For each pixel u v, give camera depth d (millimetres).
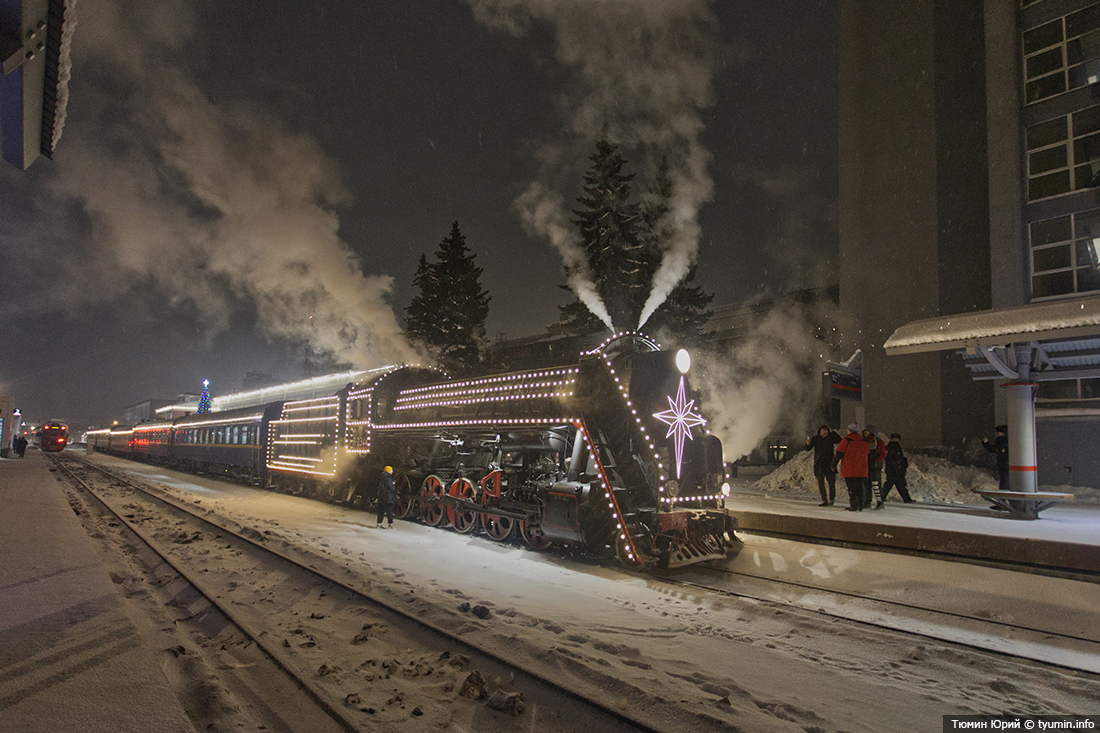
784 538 10039
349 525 12414
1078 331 10852
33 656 4324
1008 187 19062
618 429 9195
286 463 19531
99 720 3344
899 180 24266
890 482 13914
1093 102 17734
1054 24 18703
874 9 25594
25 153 4715
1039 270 18531
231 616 5891
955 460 20766
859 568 8102
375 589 6746
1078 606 6414
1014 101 19141
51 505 13656
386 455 14766
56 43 4000
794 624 6105
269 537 10266
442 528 12016
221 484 23688
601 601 6883
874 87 25312
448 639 5215
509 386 10984
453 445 12219
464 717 3896
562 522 8898
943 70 23391
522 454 10758
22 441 42969
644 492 8891
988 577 7430
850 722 3992
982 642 5727
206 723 3691
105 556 8836
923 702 4379
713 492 9609
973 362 13812
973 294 22156
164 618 5973
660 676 4566
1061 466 17594
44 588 6145
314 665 4723
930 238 23172
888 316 24141
